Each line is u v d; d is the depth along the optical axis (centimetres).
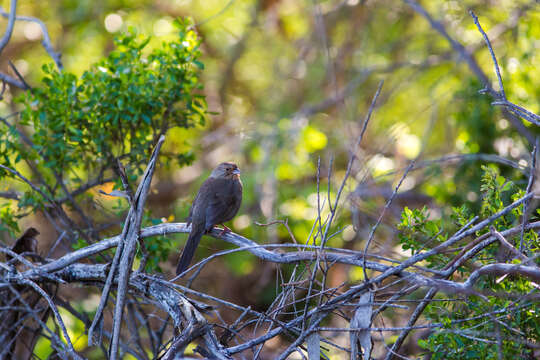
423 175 1441
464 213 829
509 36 1512
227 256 1681
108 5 2030
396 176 1470
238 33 2166
